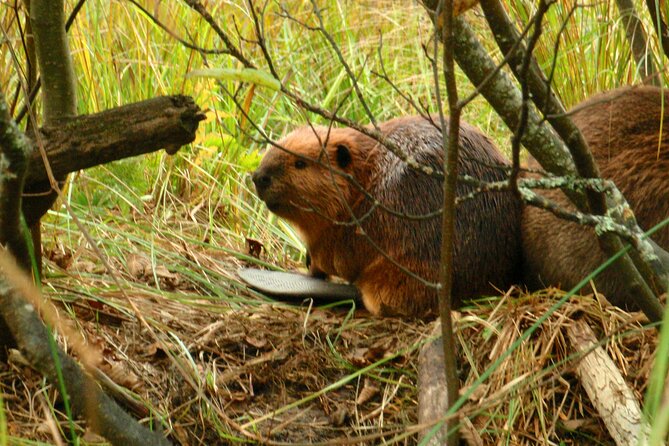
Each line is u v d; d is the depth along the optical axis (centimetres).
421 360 420
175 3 704
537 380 398
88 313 445
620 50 620
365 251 494
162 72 692
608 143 445
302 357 444
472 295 479
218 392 418
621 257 340
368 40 852
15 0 390
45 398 384
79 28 664
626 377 393
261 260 597
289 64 808
